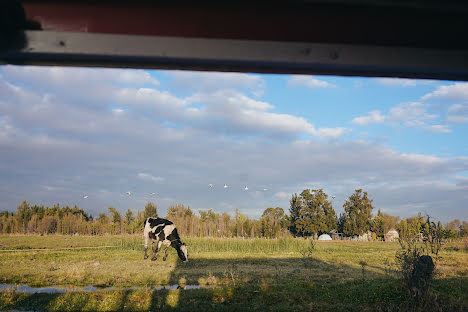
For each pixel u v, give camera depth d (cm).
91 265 1288
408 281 750
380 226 4212
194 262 1426
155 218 1505
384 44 222
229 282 971
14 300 774
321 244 2786
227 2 207
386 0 199
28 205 3953
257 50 209
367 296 766
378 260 1534
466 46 226
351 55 215
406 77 235
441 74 233
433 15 214
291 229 4547
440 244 845
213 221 3825
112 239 2681
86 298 791
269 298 794
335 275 1095
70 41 203
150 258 1544
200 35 213
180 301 771
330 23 214
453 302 680
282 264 1392
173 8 209
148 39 205
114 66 221
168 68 223
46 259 1476
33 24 205
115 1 205
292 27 214
